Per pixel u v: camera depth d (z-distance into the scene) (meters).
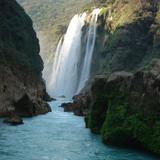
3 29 76.44
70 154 26.39
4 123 40.22
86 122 39.72
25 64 65.88
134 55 111.00
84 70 130.25
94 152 27.09
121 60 110.06
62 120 45.97
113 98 31.64
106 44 120.06
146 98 28.28
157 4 120.88
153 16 116.94
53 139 31.95
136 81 29.88
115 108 30.69
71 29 145.25
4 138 31.42
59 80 142.38
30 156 25.31
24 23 91.88
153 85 27.89
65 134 34.75
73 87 133.12
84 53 133.00
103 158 25.38
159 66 29.19
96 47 127.62
